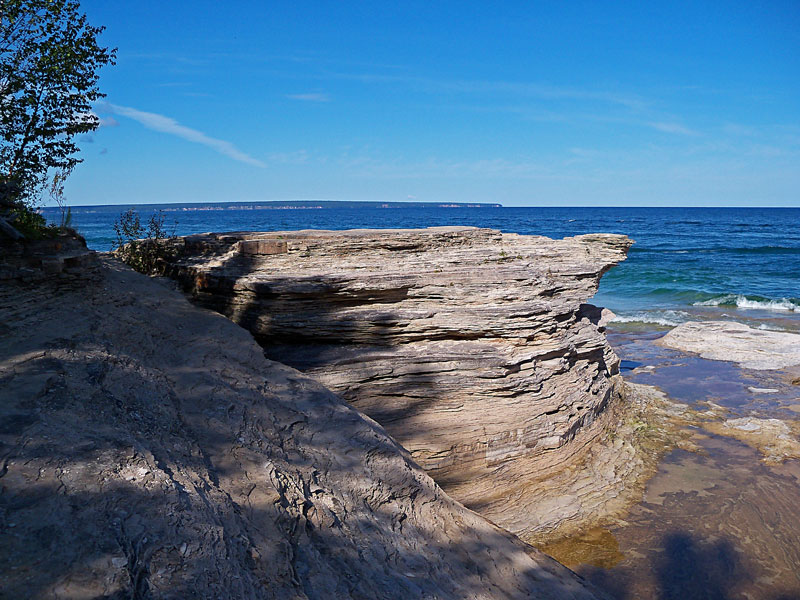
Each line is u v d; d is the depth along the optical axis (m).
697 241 70.88
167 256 13.49
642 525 9.91
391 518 6.57
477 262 12.17
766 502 10.59
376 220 125.62
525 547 7.68
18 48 9.52
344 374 9.90
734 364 19.58
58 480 3.97
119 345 7.23
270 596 4.10
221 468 5.46
